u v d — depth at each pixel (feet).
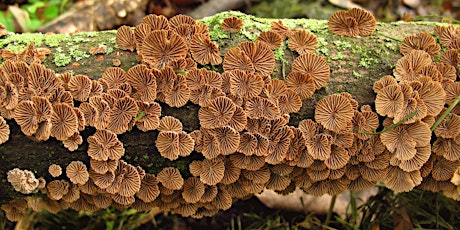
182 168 1.30
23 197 1.32
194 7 2.00
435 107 1.25
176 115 1.25
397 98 1.24
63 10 1.89
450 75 1.27
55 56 1.27
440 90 1.24
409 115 1.24
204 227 1.70
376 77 1.29
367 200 1.65
